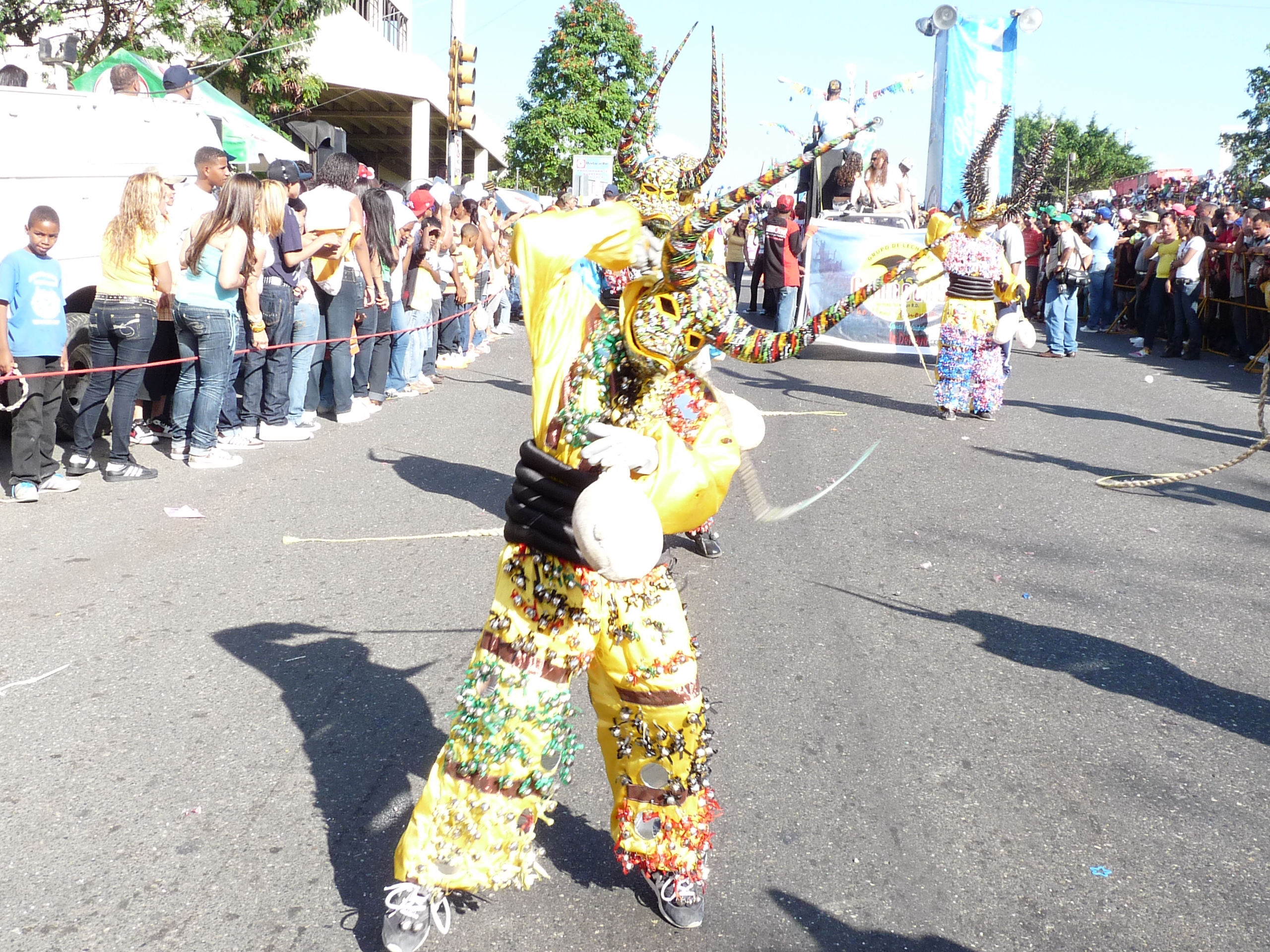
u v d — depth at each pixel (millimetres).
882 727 4145
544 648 2666
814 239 14352
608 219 2709
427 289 10844
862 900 3105
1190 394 12383
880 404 11234
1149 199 32344
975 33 16172
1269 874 3291
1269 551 6590
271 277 8297
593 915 3006
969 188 9984
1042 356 15688
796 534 6605
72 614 5012
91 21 18125
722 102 2643
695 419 2691
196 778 3639
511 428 9383
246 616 5035
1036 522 7051
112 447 7270
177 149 9070
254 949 2836
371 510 6781
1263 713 4391
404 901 2742
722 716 4195
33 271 6594
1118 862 3328
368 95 29547
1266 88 46406
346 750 3840
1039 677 4648
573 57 36781
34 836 3293
